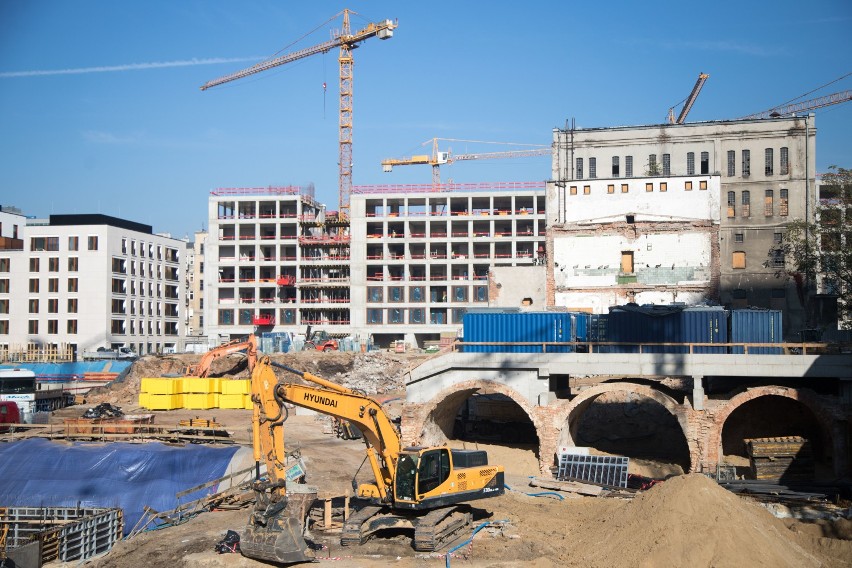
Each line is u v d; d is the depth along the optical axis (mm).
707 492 24406
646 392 38062
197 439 43656
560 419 39031
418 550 24578
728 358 37125
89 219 104750
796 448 35594
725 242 68875
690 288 54938
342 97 122375
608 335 40344
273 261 102125
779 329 38406
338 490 34344
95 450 38062
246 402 60531
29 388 58781
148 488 35781
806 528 27109
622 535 24391
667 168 72500
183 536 27891
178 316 113250
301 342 83750
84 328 95500
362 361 72688
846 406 35594
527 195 97750
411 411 40781
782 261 67062
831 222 51594
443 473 25984
